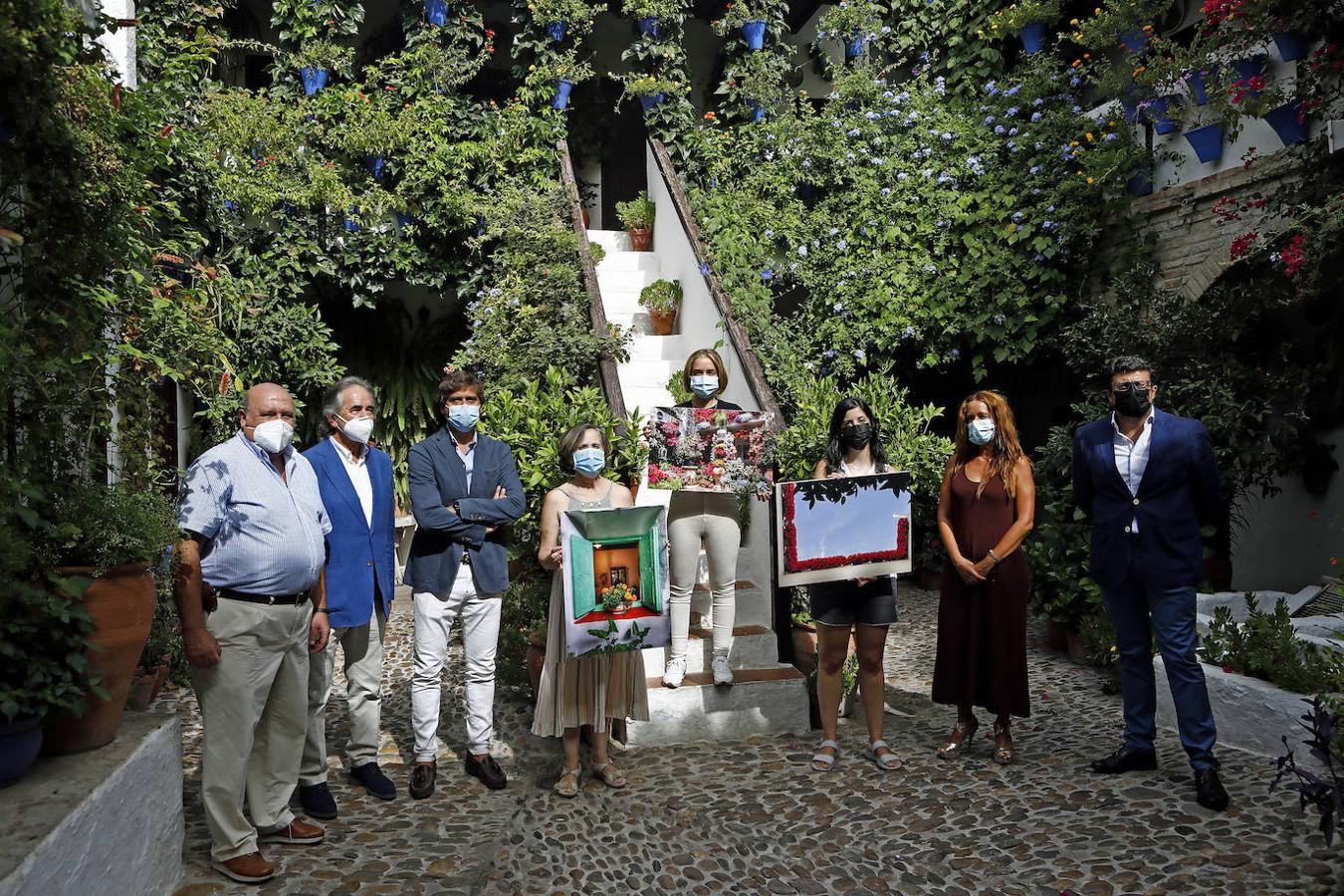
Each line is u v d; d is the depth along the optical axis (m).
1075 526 6.65
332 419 4.25
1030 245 8.18
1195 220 7.08
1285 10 5.86
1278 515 7.39
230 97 7.75
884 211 8.96
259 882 3.36
